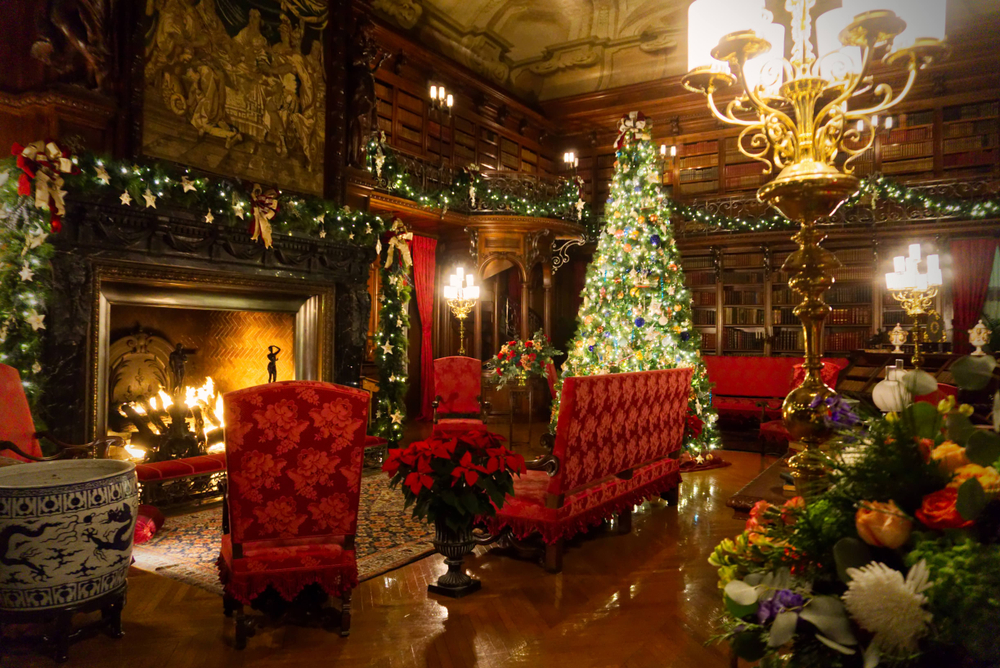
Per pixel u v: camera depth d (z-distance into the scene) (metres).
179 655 2.95
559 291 14.56
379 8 10.46
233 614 3.37
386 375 8.11
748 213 12.70
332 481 3.11
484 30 12.37
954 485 0.94
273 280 6.83
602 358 7.63
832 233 11.59
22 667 2.81
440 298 12.19
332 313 7.52
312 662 2.89
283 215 6.82
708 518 5.44
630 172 7.78
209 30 6.51
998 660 0.80
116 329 6.34
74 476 3.09
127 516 2.98
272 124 7.14
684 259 13.22
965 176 11.38
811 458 1.18
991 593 0.80
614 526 5.21
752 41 2.28
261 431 2.95
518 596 3.71
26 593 2.72
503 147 13.74
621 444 4.74
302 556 3.04
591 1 12.11
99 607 2.94
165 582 3.88
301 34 7.47
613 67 13.73
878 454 1.02
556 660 2.92
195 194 5.98
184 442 6.12
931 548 0.91
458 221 10.98
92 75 5.63
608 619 3.38
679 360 7.65
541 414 12.62
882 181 11.27
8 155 5.48
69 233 5.25
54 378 5.17
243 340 7.40
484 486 3.55
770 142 2.54
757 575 1.09
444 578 3.77
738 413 10.27
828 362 6.62
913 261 5.46
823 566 1.04
